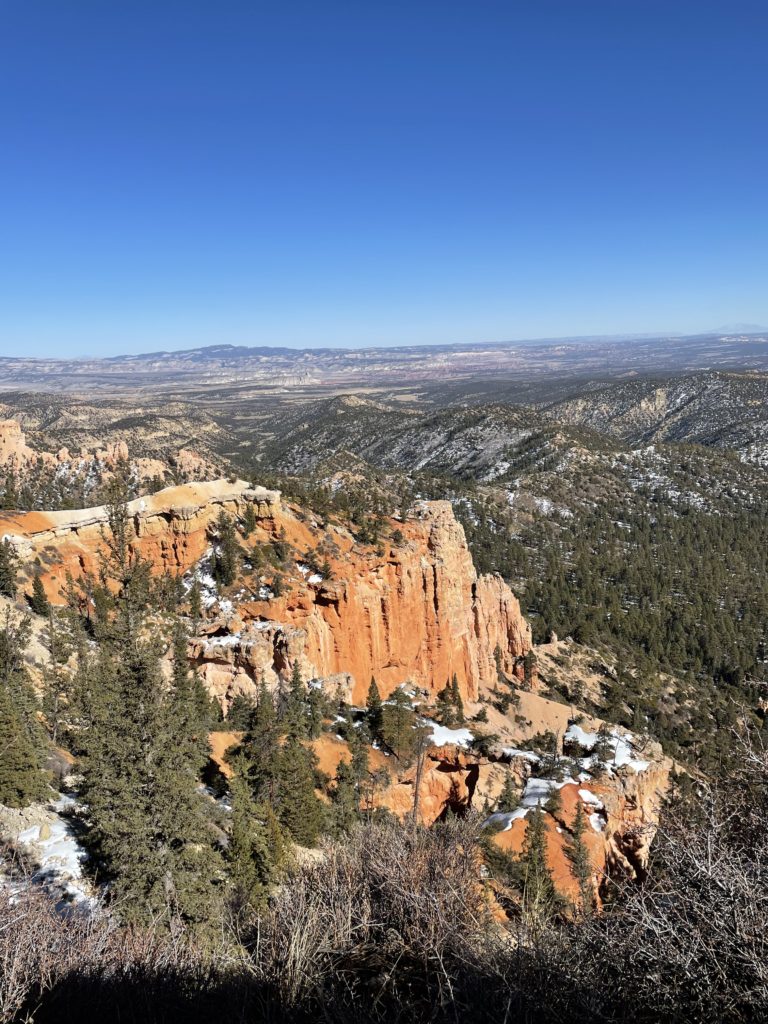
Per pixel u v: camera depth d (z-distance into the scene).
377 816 31.27
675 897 8.00
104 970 11.20
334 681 48.97
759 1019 6.64
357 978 9.38
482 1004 8.16
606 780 42.53
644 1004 7.30
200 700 36.78
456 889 11.69
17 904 13.39
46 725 30.64
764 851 7.95
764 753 10.34
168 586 47.88
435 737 48.97
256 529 55.69
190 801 18.78
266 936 11.52
